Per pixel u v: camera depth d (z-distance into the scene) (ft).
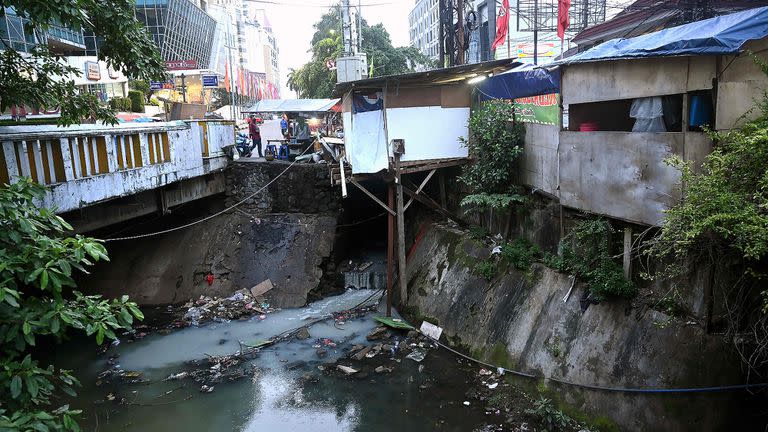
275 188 59.36
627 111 32.55
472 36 89.92
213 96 160.97
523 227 39.81
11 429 13.34
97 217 41.22
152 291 52.03
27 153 30.42
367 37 112.68
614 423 26.32
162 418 32.30
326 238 55.98
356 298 52.65
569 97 31.45
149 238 56.13
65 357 40.60
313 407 33.04
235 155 66.33
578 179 30.81
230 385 36.09
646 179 25.86
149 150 44.37
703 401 23.65
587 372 28.55
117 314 17.39
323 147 59.06
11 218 15.74
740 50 21.07
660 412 24.79
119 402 34.06
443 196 52.54
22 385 15.24
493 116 40.98
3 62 26.91
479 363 35.70
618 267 29.30
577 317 30.66
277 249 55.57
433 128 47.47
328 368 38.01
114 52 27.61
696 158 23.20
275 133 98.12
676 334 25.22
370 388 34.91
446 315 41.78
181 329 45.55
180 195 52.06
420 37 217.97
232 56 221.05
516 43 77.30
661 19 44.80
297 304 50.70
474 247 43.57
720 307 23.49
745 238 17.62
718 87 22.08
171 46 156.15
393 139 46.50
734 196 17.97
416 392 33.99
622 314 28.22
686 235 18.34
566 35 73.00
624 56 24.79
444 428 29.84
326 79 111.86
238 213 59.67
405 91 46.37
